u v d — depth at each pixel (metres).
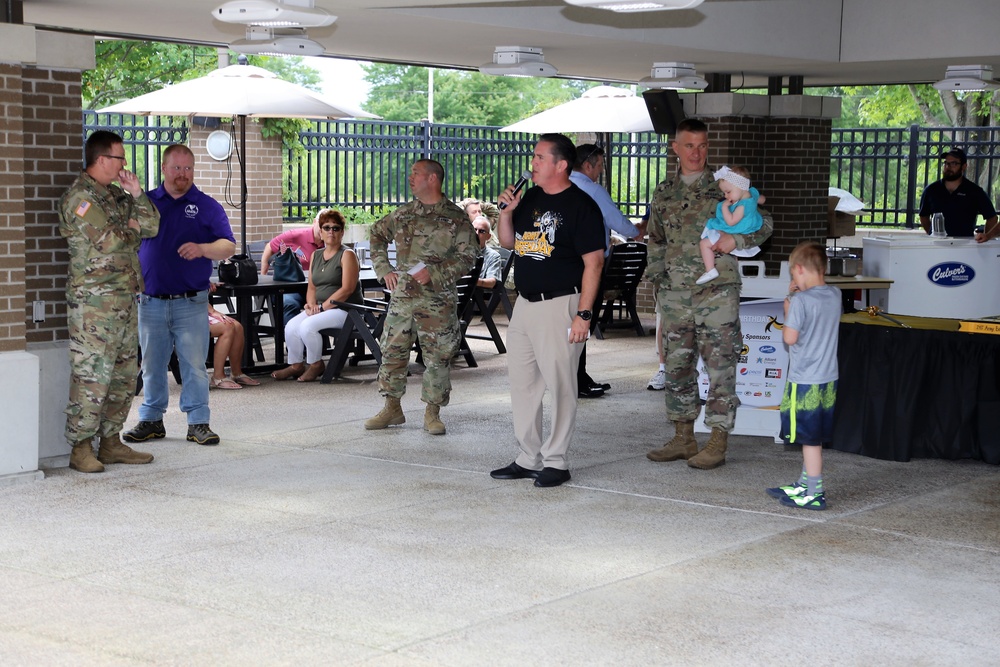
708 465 7.61
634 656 4.57
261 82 12.01
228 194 14.95
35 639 4.66
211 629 4.79
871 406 8.00
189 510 6.53
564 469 7.20
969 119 27.98
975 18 11.12
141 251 7.94
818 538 6.17
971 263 10.43
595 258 6.85
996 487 7.29
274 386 10.54
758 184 13.42
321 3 7.49
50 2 7.93
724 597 5.24
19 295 7.01
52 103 7.33
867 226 18.23
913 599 5.26
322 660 4.48
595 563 5.69
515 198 7.06
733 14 10.88
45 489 6.92
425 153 17.19
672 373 7.77
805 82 14.84
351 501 6.75
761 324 8.45
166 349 8.14
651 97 12.90
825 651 4.65
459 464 7.69
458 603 5.12
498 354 12.55
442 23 8.79
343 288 10.73
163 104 11.62
